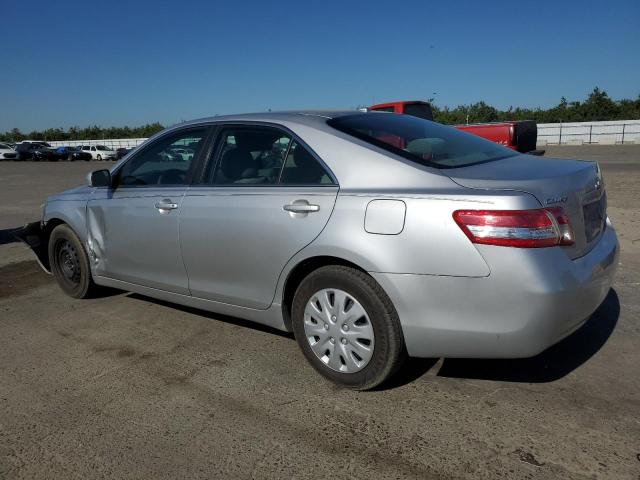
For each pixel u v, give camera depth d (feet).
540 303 8.34
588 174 10.10
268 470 8.20
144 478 8.14
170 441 9.04
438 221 8.81
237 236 11.32
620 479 7.68
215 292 12.15
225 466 8.34
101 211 14.65
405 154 10.02
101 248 14.90
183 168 13.03
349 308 9.98
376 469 8.11
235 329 13.78
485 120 153.99
